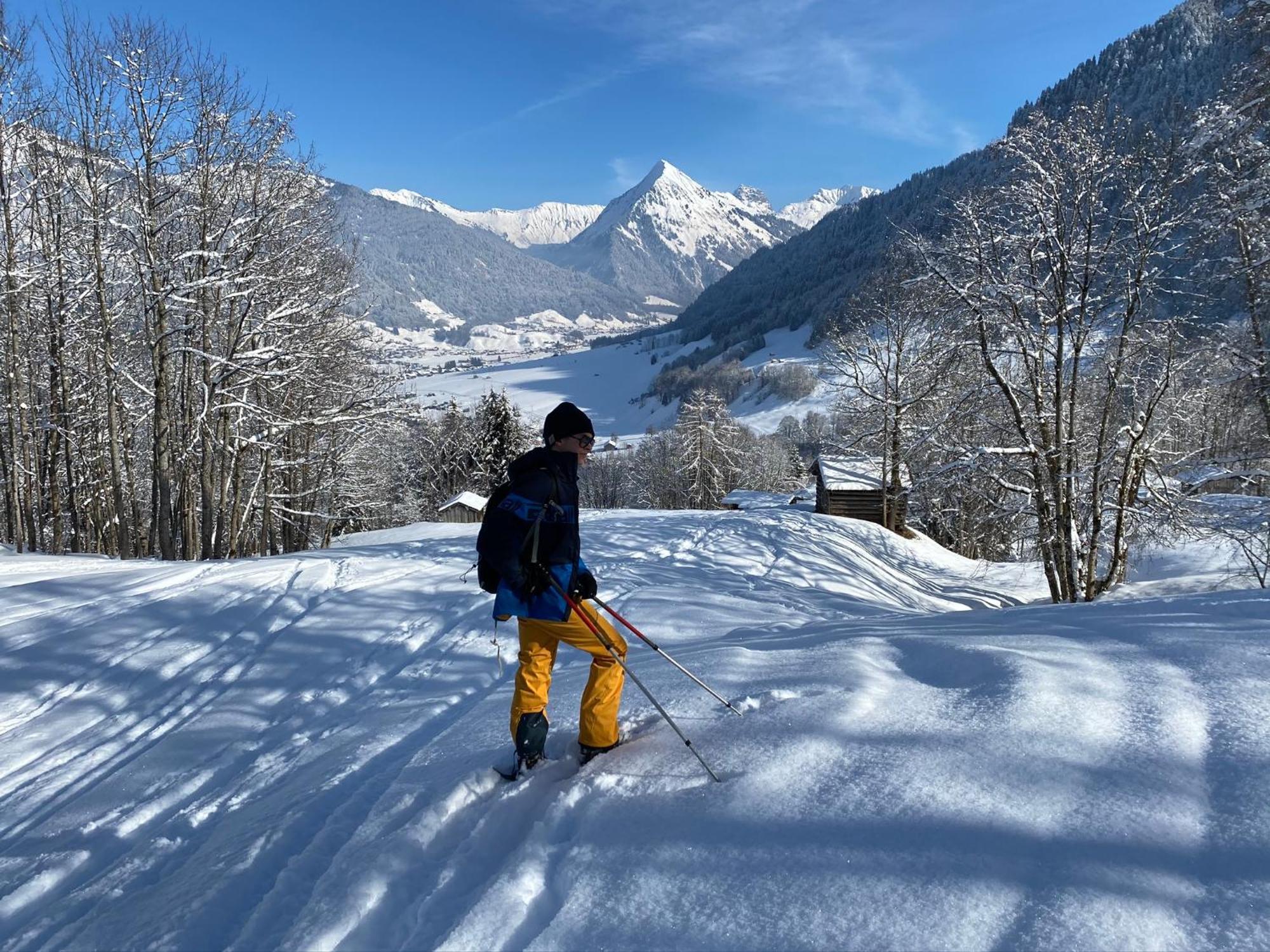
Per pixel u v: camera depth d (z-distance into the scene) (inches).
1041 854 86.4
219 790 172.9
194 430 834.8
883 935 77.3
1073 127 666.2
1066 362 697.0
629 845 101.7
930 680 145.9
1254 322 600.1
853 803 101.3
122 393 910.4
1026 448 673.0
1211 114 597.9
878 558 854.5
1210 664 133.3
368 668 263.4
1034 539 850.1
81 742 209.6
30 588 370.6
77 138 759.7
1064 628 172.9
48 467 1024.2
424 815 115.9
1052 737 111.7
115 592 363.6
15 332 858.8
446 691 231.0
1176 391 681.6
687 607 339.0
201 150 761.0
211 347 808.9
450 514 1772.9
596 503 3100.4
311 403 1044.5
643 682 176.6
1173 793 95.0
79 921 119.1
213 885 112.1
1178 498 648.4
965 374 791.7
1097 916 75.5
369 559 481.4
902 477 1163.3
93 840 151.9
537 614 131.6
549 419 141.6
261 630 305.7
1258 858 81.0
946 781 103.3
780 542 705.6
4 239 804.6
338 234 992.9
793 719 131.8
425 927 92.0
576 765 136.6
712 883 90.2
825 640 196.1
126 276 823.1
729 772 116.5
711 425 2405.3
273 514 1132.5
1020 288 660.1
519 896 93.7
